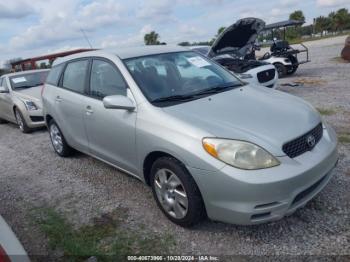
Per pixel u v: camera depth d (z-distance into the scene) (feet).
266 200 8.79
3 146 23.57
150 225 11.09
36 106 25.43
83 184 14.89
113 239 10.56
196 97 11.82
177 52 14.55
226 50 34.37
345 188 11.87
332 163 10.38
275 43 42.16
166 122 10.43
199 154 9.36
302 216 10.59
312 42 109.09
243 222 9.00
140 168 11.81
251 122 9.94
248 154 8.95
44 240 10.96
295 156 9.43
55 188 14.87
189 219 10.16
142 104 11.41
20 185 15.79
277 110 10.79
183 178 9.92
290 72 41.29
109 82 13.21
